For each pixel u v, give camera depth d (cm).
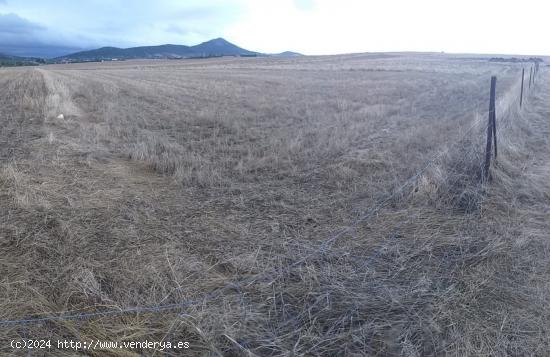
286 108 1538
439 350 329
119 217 548
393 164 788
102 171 732
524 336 342
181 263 443
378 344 336
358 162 801
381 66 5519
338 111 1491
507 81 2631
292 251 476
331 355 327
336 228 535
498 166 725
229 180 710
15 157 767
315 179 725
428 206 595
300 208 600
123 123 1184
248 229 532
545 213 579
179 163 776
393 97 1941
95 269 428
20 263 432
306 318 366
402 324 354
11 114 1179
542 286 408
